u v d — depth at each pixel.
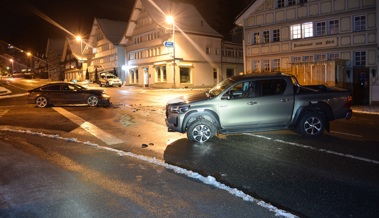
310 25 24.42
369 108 17.17
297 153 7.67
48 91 18.36
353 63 22.28
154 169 6.54
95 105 18.64
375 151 7.81
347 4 22.36
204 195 5.18
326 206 4.80
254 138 9.33
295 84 9.65
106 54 57.69
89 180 5.91
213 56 44.88
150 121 13.01
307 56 24.62
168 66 41.53
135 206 4.80
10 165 6.84
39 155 7.66
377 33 20.44
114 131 10.89
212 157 7.45
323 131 9.48
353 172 6.26
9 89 41.09
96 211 4.63
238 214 4.51
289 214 4.45
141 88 41.38
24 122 12.89
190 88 40.53
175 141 9.22
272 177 6.04
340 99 9.37
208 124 8.84
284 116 9.05
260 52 27.39
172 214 4.54
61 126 11.92
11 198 5.11
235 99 8.84
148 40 45.94
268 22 26.73
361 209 4.68
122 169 6.55
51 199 5.05
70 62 74.62
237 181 5.87
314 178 5.95
